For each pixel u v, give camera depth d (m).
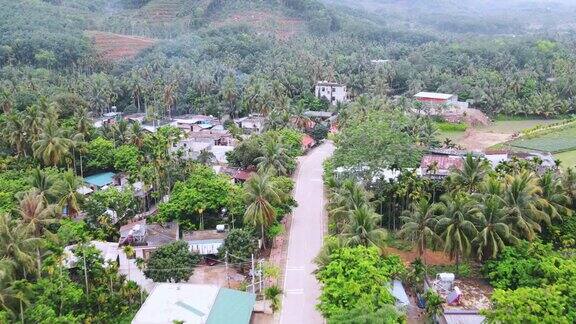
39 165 112.31
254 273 77.06
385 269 66.25
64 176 94.25
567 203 88.69
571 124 180.75
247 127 165.62
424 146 137.62
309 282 77.69
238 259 80.81
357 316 55.22
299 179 124.31
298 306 71.50
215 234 89.31
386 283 66.06
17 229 66.75
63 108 154.50
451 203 76.44
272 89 183.38
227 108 185.75
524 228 78.06
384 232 72.94
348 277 62.25
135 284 71.38
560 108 196.12
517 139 162.62
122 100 193.88
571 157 142.12
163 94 184.62
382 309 56.03
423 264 77.81
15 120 120.06
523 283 69.50
